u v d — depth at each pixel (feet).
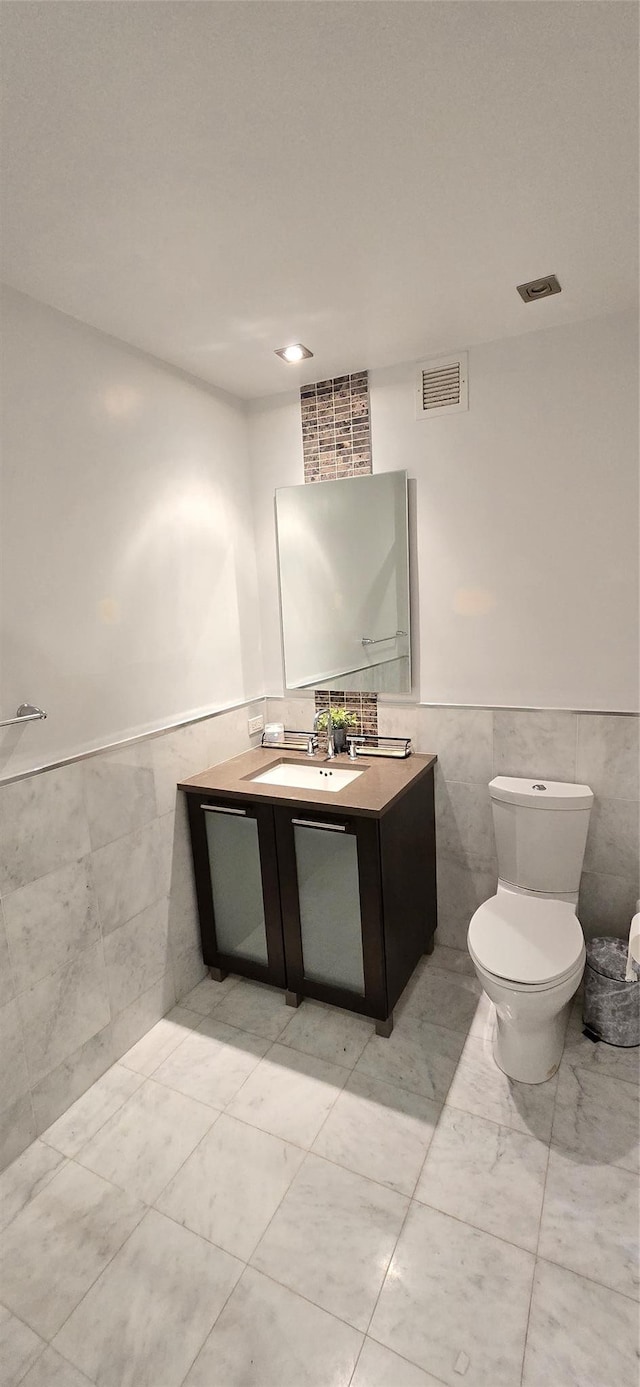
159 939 7.26
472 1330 4.13
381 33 3.19
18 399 5.48
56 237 4.76
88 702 6.28
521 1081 6.15
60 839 5.90
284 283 5.69
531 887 7.30
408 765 7.79
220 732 8.31
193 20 3.07
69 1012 6.07
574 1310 4.21
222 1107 6.03
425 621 8.07
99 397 6.34
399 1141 5.56
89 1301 4.43
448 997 7.47
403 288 5.87
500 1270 4.48
